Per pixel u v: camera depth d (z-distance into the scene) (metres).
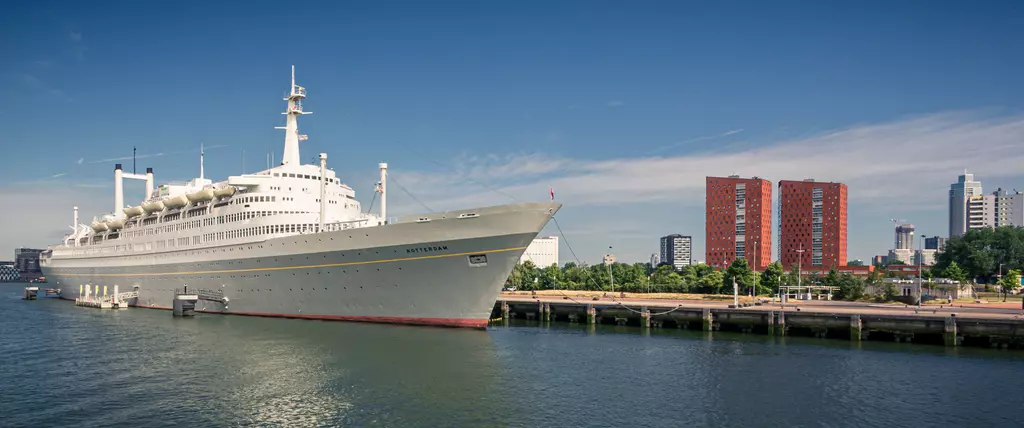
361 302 60.00
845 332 59.59
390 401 34.91
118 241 91.81
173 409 33.34
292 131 73.50
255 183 66.88
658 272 131.75
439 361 44.72
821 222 171.62
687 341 57.47
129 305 85.06
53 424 30.98
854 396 37.06
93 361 45.12
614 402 35.47
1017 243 116.12
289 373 40.97
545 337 59.88
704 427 31.34
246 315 68.38
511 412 33.25
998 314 60.19
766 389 38.66
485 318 55.16
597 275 129.62
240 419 31.73
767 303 83.00
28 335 58.44
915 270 144.38
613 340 58.00
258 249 64.75
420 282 56.38
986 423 32.28
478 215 52.06
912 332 55.72
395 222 55.78
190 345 50.88
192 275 73.81
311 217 66.31
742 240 169.00
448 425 31.00
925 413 33.91
